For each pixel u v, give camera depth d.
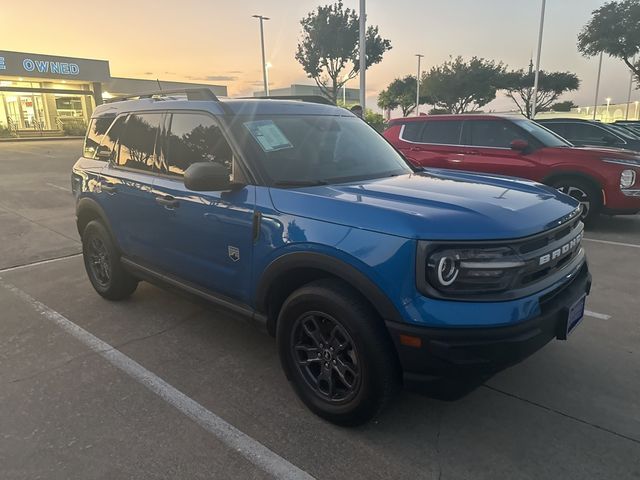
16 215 8.77
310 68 31.56
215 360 3.58
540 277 2.54
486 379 2.42
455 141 8.20
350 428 2.78
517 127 7.70
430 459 2.53
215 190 2.98
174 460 2.54
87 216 4.70
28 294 4.93
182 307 4.56
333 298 2.56
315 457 2.56
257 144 3.16
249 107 3.47
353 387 2.64
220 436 2.73
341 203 2.62
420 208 2.49
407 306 2.32
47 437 2.72
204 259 3.36
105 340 3.91
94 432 2.76
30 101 36.28
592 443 2.63
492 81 38.34
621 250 6.24
